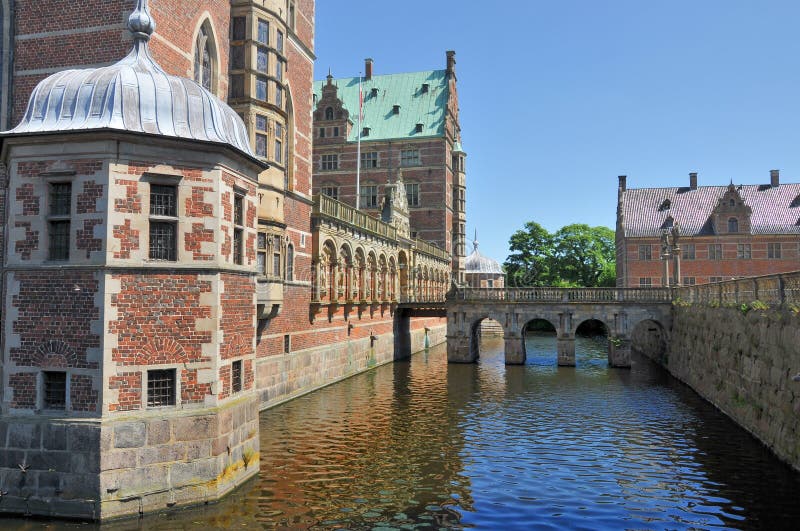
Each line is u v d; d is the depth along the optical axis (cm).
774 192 6869
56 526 1214
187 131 1387
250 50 2294
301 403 2766
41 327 1298
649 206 7169
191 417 1334
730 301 2570
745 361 2269
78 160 1302
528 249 8844
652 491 1577
